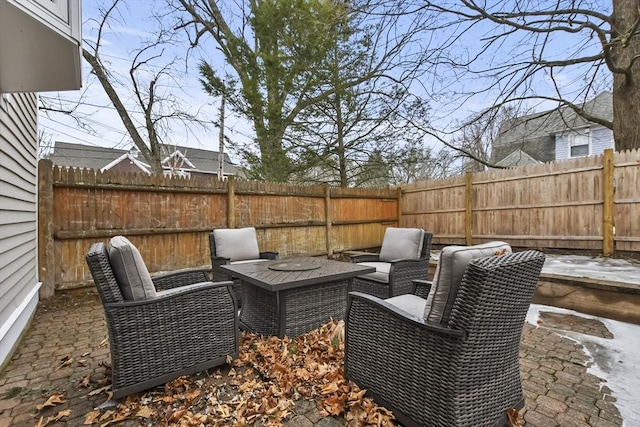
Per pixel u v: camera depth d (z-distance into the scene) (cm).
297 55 655
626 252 527
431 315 159
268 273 293
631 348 258
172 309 203
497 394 159
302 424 170
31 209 365
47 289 392
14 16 176
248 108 681
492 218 695
